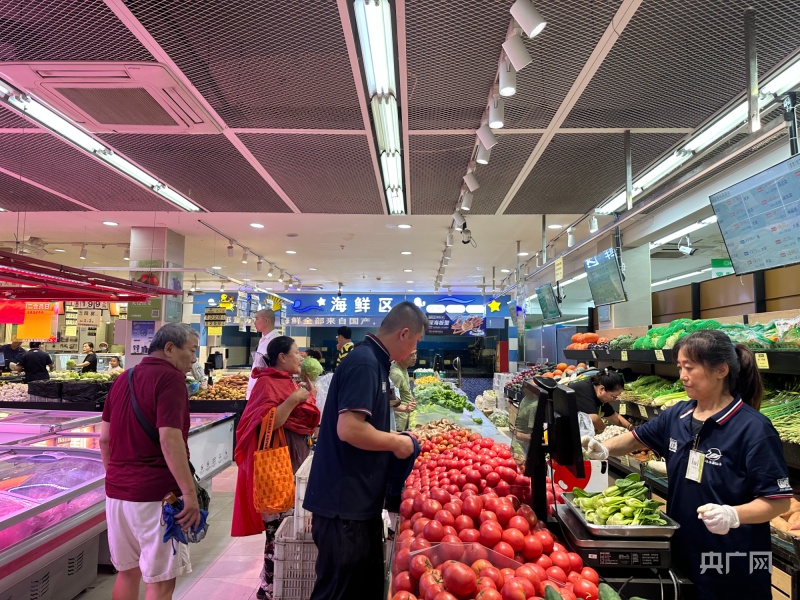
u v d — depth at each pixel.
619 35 2.71
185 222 7.66
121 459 2.50
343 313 16.64
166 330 2.65
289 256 10.76
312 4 2.46
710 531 1.81
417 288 16.30
